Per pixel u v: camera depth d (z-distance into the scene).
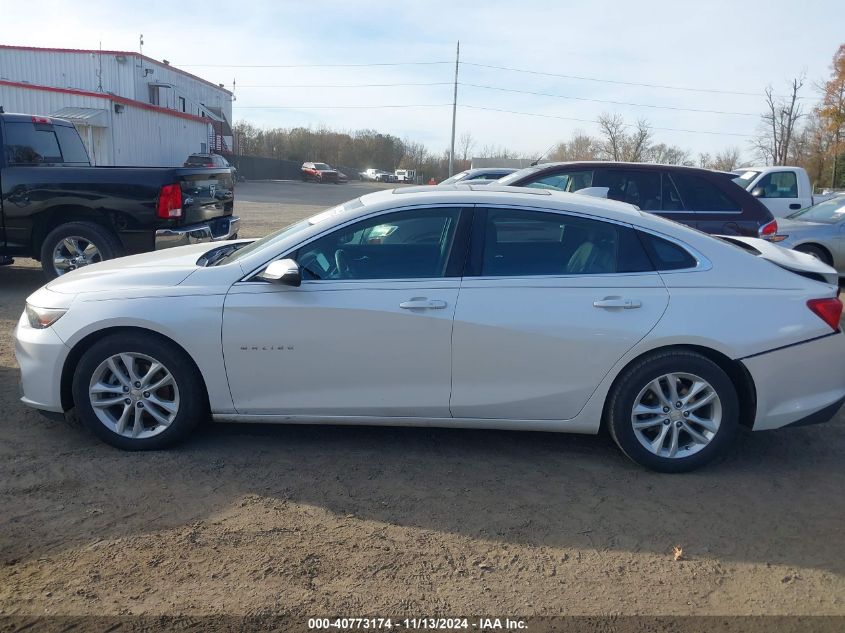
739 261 4.18
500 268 4.12
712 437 4.12
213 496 3.78
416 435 4.66
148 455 4.23
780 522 3.69
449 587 3.07
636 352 4.03
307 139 76.62
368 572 3.15
